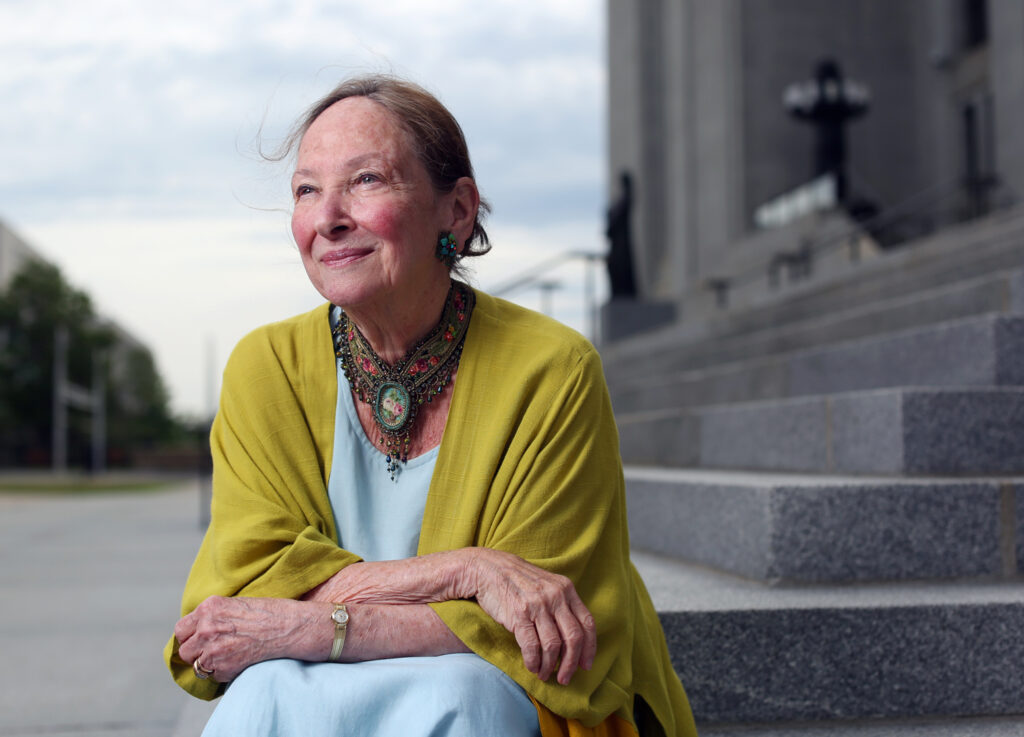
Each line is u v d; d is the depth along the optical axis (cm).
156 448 8044
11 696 347
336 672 135
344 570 146
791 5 2014
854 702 213
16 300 6425
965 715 215
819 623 213
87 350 6575
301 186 152
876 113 1997
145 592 619
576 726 143
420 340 158
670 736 165
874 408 284
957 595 226
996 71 1401
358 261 149
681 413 430
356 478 158
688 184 2150
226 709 136
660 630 180
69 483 4153
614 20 2905
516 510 150
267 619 141
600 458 155
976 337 319
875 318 476
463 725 131
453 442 154
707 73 2091
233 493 155
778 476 317
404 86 156
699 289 1508
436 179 154
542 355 156
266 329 167
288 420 158
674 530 298
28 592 620
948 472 272
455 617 140
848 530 241
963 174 1864
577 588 151
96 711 327
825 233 1324
